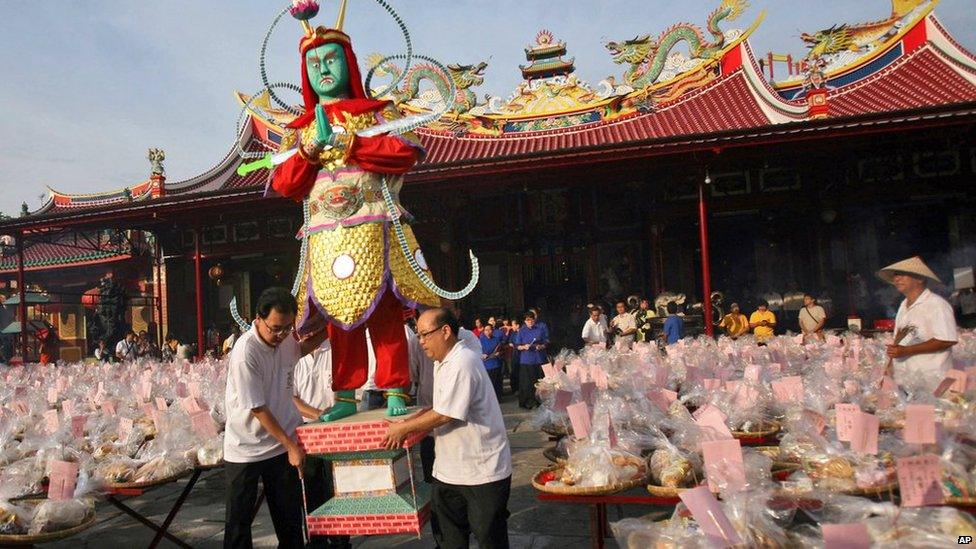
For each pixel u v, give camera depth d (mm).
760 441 5480
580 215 22906
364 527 4047
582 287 23203
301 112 5613
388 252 4543
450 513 3930
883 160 19094
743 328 16734
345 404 4629
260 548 5629
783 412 5969
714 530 3082
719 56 22297
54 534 3994
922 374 5715
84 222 19328
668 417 5812
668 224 21453
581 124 22859
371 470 4086
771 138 14531
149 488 5012
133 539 6004
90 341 28797
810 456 4391
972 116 13406
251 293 24625
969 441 4445
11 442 6137
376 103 4699
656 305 19875
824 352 9398
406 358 4594
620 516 5883
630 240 22578
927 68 20156
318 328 4961
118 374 12352
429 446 6375
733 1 22203
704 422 4676
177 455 5398
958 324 18484
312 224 4703
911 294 5926
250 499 4320
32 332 26672
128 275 28172
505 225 23484
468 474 3781
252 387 4219
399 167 4590
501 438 3891
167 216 19203
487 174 16734
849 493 3863
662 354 11969
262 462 4348
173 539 5254
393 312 4613
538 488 4250
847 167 19391
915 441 3906
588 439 4668
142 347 20781
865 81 20906
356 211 4555
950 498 3488
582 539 5453
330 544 4906
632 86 22625
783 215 20312
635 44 22734
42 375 13117
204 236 24328
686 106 22234
